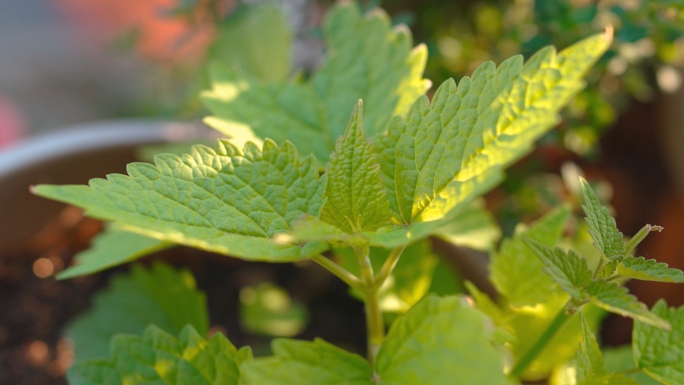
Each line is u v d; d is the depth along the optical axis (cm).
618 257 21
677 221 43
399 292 29
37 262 43
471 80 22
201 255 45
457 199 21
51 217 41
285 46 38
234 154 22
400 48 29
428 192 22
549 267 21
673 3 29
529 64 21
